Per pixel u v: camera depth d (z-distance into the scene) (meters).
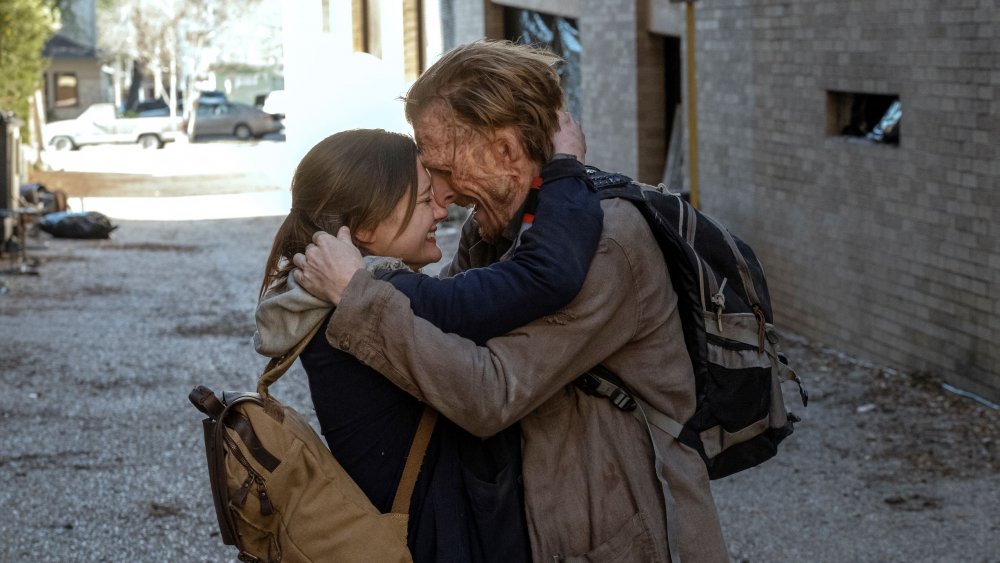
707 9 10.85
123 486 6.53
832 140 9.04
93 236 18.83
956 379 7.82
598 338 2.21
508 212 2.32
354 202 2.26
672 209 2.36
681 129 12.64
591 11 13.90
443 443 2.30
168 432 7.66
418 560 2.25
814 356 9.02
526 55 2.28
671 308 2.29
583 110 14.41
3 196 15.64
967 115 7.46
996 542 5.40
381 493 2.27
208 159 37.06
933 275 7.96
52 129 43.00
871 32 8.38
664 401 2.29
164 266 15.98
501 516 2.28
